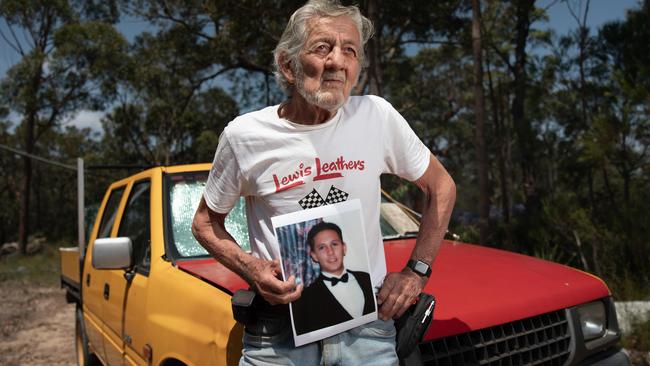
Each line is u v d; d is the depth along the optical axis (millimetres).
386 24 16422
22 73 23438
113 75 22859
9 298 11594
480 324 2318
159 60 21297
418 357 2127
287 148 1854
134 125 24453
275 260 1886
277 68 1922
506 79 19484
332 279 1844
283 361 1903
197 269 2863
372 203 1960
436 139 24078
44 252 24719
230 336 2244
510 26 17609
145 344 3064
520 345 2455
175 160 23391
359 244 1876
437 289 2521
